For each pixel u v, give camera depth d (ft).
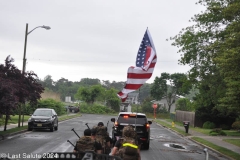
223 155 64.90
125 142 28.19
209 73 95.76
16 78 83.82
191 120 152.66
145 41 46.88
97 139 33.27
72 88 418.31
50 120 93.30
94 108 268.82
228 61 55.83
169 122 179.32
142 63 47.14
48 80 442.09
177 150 69.36
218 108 119.55
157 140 88.28
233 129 137.08
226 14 62.69
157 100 270.87
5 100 67.21
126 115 67.72
